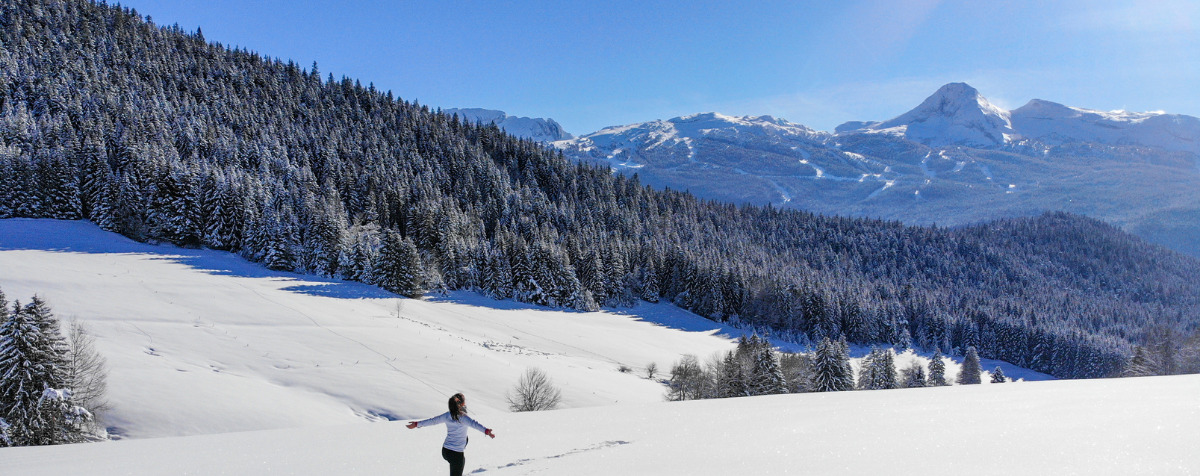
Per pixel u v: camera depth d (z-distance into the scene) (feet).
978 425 34.37
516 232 481.46
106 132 424.46
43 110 458.09
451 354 202.59
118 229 346.13
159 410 116.26
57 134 396.37
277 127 580.30
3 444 91.45
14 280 223.92
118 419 110.52
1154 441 26.43
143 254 312.71
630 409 57.36
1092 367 424.87
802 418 42.11
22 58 540.11
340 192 457.27
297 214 389.19
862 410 45.06
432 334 238.27
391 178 501.97
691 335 370.32
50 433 94.99
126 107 484.74
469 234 438.81
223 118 572.10
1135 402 41.14
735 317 436.35
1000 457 25.30
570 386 190.29
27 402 94.43
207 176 360.07
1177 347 285.64
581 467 29.37
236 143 471.21
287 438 48.75
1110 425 31.42
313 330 213.46
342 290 304.50
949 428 33.76
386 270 330.34
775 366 180.34
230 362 165.07
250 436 52.06
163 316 203.41
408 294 329.11
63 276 241.55
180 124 494.18
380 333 221.66
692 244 591.78
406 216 442.91
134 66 638.94
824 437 33.12
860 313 433.89
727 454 29.81
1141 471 21.50
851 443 30.68
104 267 271.69
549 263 397.60
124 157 389.80
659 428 41.34
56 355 100.12
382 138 653.71
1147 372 247.91
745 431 37.14
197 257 326.65
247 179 370.53
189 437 54.03
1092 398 45.21
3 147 346.95
